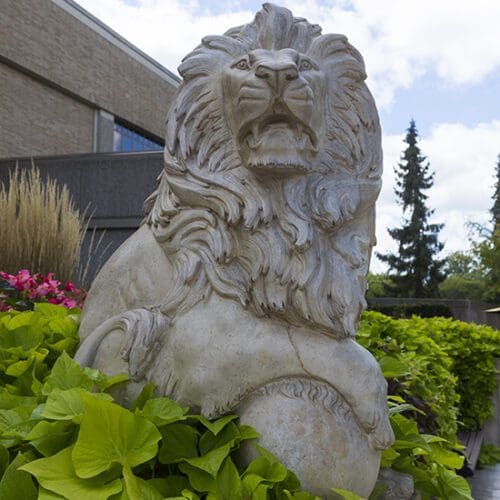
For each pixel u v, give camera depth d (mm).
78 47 11477
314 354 1145
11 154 10297
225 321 1159
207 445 1139
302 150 1166
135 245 1355
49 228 4219
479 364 4809
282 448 1100
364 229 1279
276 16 1250
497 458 4516
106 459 997
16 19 10195
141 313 1230
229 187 1185
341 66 1262
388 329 2963
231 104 1195
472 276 34219
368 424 1146
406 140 31922
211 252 1192
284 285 1147
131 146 13148
